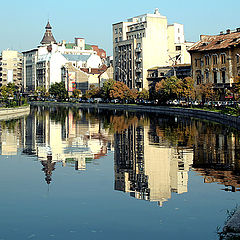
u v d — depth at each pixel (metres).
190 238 14.23
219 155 31.72
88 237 14.55
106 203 18.59
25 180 23.77
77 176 24.80
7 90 132.50
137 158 31.22
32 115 95.12
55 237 14.58
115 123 67.31
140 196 19.77
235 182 22.41
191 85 107.50
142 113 100.75
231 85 104.50
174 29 172.75
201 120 70.12
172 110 104.81
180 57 169.75
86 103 169.25
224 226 14.91
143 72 162.75
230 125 58.41
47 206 18.25
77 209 17.75
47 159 31.64
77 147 38.59
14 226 15.71
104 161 30.27
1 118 84.00
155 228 15.29
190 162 28.91
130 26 176.25
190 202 18.58
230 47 104.56
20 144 41.28
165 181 22.92
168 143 39.56
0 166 28.61
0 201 19.05
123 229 15.25
